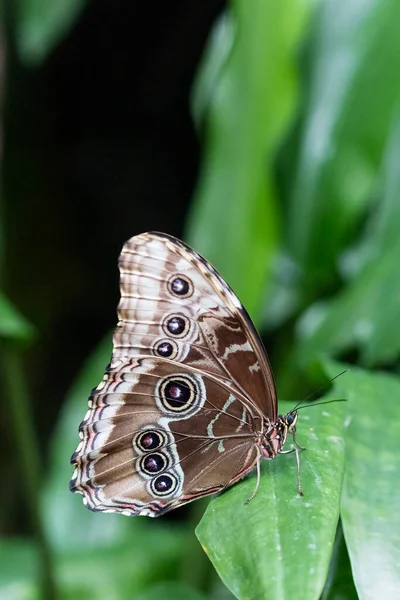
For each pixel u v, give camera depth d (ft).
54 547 2.42
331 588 1.75
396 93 2.21
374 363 2.06
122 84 3.80
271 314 2.43
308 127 2.25
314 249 2.26
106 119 3.89
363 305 2.10
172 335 1.82
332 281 2.32
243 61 2.28
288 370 2.30
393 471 1.74
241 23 2.26
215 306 1.80
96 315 4.02
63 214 3.91
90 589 2.30
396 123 2.17
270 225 2.29
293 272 2.41
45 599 2.23
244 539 1.65
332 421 1.78
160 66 3.74
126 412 1.83
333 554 1.76
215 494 1.76
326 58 2.24
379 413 1.81
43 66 3.62
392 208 2.15
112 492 1.82
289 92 2.25
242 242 2.30
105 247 3.99
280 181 2.27
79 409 2.54
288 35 2.24
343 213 2.23
